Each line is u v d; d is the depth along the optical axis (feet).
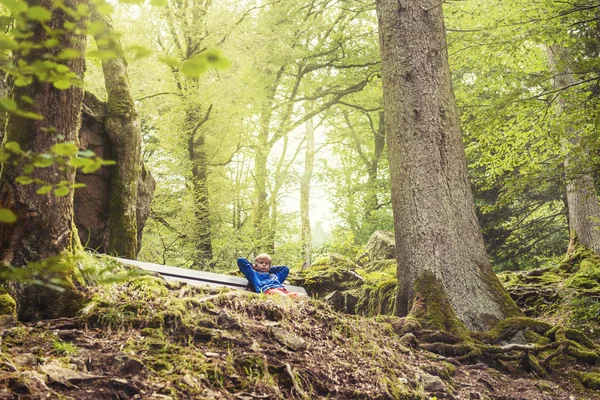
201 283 21.63
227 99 51.98
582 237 47.09
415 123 27.55
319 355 16.87
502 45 34.94
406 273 26.43
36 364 12.69
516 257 68.69
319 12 70.85
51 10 15.14
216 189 57.21
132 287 17.31
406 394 16.80
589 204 47.16
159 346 14.71
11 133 15.56
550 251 67.77
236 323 16.53
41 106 15.52
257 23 58.44
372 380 16.63
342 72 73.92
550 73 36.04
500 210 64.85
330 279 37.04
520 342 23.81
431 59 28.35
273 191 74.69
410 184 27.07
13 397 11.21
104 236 26.86
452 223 26.50
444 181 27.04
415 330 23.25
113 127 27.48
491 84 44.16
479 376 20.62
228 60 5.63
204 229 53.36
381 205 88.89
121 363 13.44
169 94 51.08
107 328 15.17
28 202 15.47
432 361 20.70
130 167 27.71
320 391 15.29
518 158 44.04
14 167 15.48
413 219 26.63
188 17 53.06
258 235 63.41
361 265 49.16
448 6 44.80
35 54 14.90
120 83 28.71
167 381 13.34
